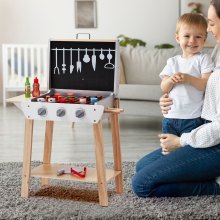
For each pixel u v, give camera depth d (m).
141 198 2.72
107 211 2.57
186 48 2.78
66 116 2.67
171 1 6.55
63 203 2.71
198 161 2.57
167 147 2.69
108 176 2.75
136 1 6.55
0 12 6.57
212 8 2.52
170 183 2.69
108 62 2.80
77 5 6.56
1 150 4.10
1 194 2.84
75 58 2.86
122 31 6.61
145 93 4.89
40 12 6.57
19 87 6.20
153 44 6.61
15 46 6.20
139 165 2.95
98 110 2.60
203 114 2.68
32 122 2.75
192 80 2.67
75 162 3.71
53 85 2.91
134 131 4.87
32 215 2.53
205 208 2.54
